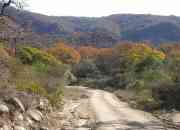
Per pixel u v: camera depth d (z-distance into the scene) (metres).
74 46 159.12
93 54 132.25
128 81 66.44
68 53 110.00
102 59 101.44
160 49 113.62
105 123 17.80
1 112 11.45
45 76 26.59
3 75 15.73
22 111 13.27
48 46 114.88
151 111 25.69
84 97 41.94
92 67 96.81
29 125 12.80
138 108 28.16
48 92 24.75
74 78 86.38
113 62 96.75
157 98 29.28
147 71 51.41
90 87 79.19
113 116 21.17
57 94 27.22
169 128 17.08
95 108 26.78
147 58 63.38
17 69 19.34
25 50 34.28
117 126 16.84
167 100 28.14
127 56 88.56
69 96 40.22
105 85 78.44
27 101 14.77
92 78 91.56
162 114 23.34
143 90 38.53
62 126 15.91
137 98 36.47
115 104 32.06
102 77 90.31
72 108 25.52
